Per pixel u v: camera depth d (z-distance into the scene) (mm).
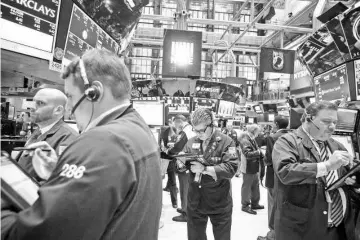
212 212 2018
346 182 1529
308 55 2631
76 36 1638
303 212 1496
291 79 8766
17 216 561
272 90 14438
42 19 1342
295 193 1527
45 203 533
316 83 2650
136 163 648
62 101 1787
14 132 1979
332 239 1489
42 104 1732
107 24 1979
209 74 18375
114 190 574
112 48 2174
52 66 1434
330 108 1507
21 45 1233
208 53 15281
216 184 2000
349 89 2186
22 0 1222
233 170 1940
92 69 727
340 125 1980
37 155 747
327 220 1482
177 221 3684
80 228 531
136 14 2193
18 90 1838
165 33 6316
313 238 1481
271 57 7633
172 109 8828
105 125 680
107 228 603
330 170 1420
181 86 8844
